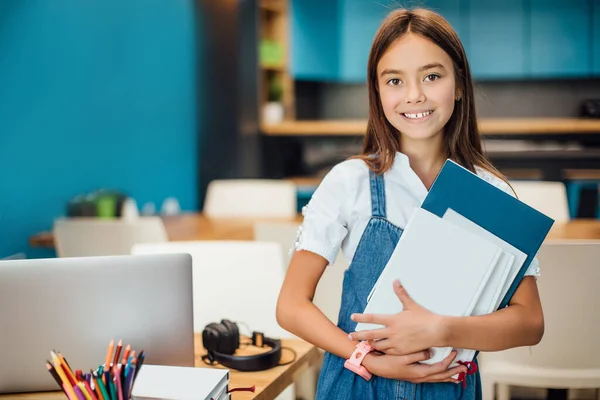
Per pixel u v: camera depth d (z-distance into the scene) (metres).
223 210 3.74
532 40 6.25
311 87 6.68
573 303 2.02
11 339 1.29
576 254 1.98
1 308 1.27
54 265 1.28
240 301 2.03
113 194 3.35
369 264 1.26
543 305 2.03
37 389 1.32
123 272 1.30
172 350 1.33
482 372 2.13
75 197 3.59
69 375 1.05
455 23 6.32
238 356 1.47
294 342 1.67
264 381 1.41
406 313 1.14
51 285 1.28
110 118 4.02
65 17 3.55
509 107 6.59
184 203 5.12
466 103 1.32
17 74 3.19
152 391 1.13
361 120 6.52
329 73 6.27
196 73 5.37
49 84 3.42
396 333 1.14
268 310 2.02
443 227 1.14
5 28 3.11
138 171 4.38
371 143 1.36
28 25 3.26
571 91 6.50
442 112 1.24
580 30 6.18
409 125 1.24
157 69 4.66
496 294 1.15
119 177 4.12
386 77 1.25
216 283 2.04
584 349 2.05
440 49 1.23
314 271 1.27
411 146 1.32
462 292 1.14
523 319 1.17
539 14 6.22
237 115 5.38
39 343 1.29
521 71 6.30
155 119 4.62
